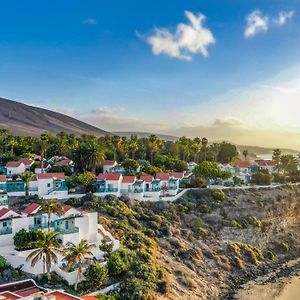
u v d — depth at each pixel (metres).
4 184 124.81
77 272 83.50
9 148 183.75
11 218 92.19
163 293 90.19
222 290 104.75
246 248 127.00
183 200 138.62
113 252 94.31
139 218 120.62
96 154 151.00
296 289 108.25
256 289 107.19
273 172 193.38
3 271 81.88
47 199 119.50
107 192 130.00
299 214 162.25
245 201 147.00
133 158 188.00
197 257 113.25
